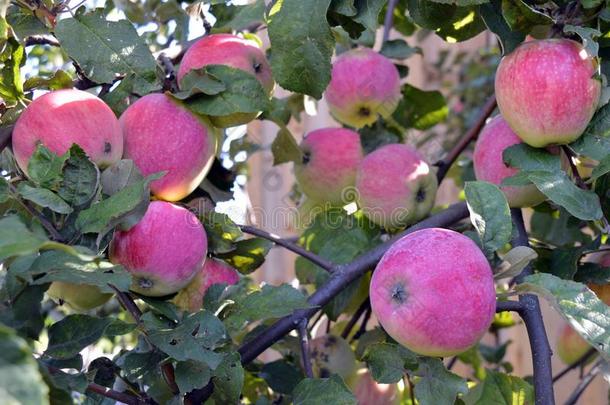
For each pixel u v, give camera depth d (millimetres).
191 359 689
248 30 998
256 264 850
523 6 770
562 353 1040
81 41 784
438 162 981
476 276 700
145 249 748
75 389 655
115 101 807
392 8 1043
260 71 856
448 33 905
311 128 1260
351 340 972
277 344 896
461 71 1687
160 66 846
